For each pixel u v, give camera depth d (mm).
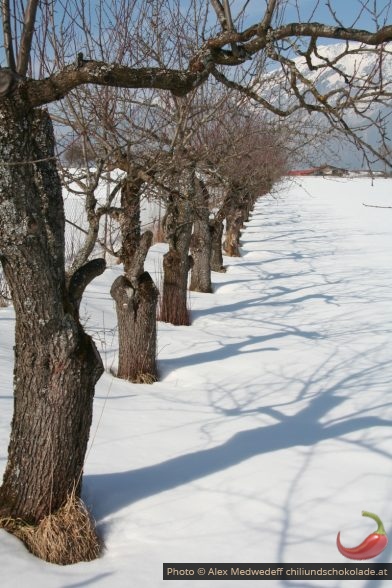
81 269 3455
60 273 3346
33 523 3439
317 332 8758
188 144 6945
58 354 3332
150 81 3004
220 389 6301
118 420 5191
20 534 3402
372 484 3982
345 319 9609
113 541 3502
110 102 6059
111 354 7395
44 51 4953
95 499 3854
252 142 9992
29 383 3375
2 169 2951
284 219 28906
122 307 6602
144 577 3119
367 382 6348
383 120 2961
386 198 42188
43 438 3396
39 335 3293
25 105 2967
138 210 6695
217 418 5340
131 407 5605
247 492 3904
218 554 3287
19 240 3051
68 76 2936
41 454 3404
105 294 10523
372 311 10133
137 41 6191
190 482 4055
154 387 6441
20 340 3355
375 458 4371
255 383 6445
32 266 3127
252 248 19250
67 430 3414
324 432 4926
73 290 3393
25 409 3406
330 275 14039
